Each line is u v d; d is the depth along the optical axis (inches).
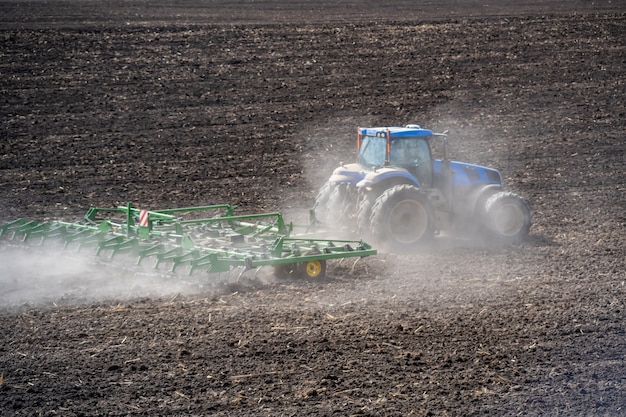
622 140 3378.4
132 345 1401.3
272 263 1696.6
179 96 3762.3
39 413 1179.3
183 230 1904.5
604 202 2571.4
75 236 1908.2
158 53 4382.4
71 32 4692.4
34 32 4665.4
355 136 3316.9
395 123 3503.9
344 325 1504.7
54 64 4119.1
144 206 2420.0
